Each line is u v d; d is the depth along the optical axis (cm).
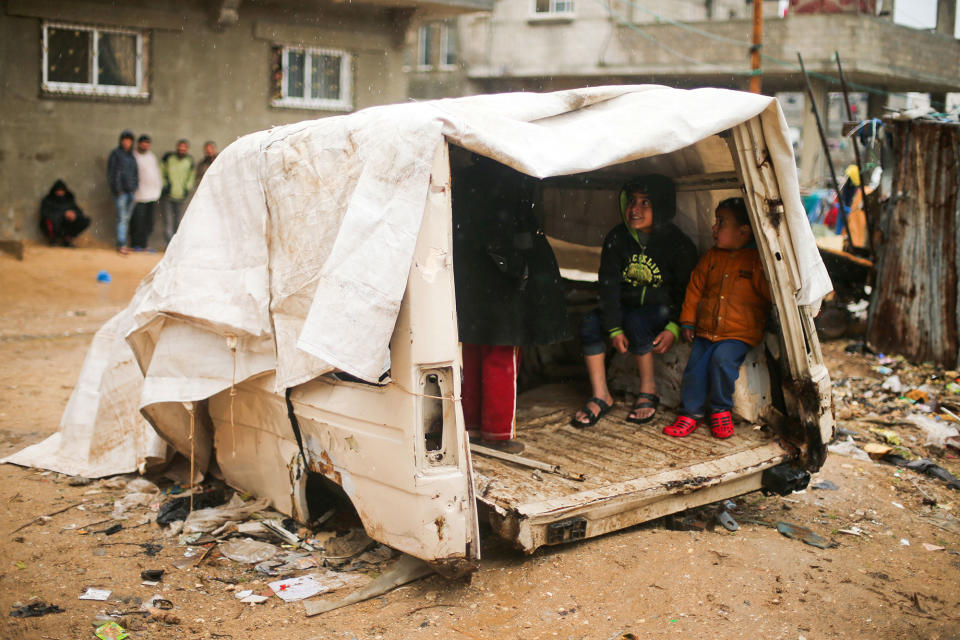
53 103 1425
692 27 2356
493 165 408
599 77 2497
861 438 584
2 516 434
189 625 325
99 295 1176
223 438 450
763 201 402
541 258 426
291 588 352
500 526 344
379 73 1742
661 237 477
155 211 1505
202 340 402
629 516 378
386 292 299
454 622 326
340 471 359
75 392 532
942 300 746
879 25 2211
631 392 506
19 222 1415
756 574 366
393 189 307
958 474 526
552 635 318
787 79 2367
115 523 426
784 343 418
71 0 1405
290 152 371
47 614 332
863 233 968
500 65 2581
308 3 1620
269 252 379
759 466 412
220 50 1559
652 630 321
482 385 421
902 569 383
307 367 347
